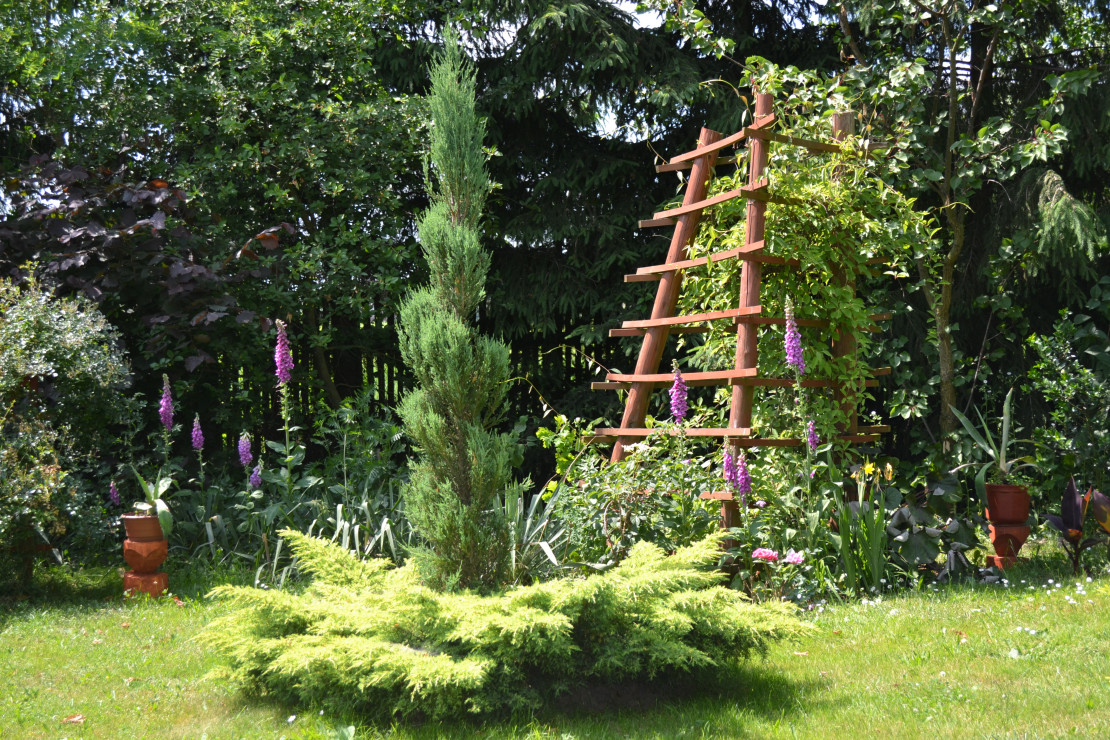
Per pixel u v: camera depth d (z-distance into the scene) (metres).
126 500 7.08
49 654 4.22
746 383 5.35
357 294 8.36
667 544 5.13
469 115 4.21
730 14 8.98
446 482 3.90
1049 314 8.14
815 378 6.04
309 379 8.62
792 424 6.06
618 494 5.09
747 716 3.17
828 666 3.76
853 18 8.33
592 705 3.41
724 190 6.50
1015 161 6.95
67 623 4.86
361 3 8.75
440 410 4.02
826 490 5.40
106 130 8.34
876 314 6.15
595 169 8.91
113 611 5.15
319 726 3.17
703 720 3.15
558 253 9.03
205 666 4.03
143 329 7.68
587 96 8.87
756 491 5.54
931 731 2.87
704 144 6.34
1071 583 5.15
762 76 5.98
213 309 7.34
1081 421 6.99
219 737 3.10
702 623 3.46
